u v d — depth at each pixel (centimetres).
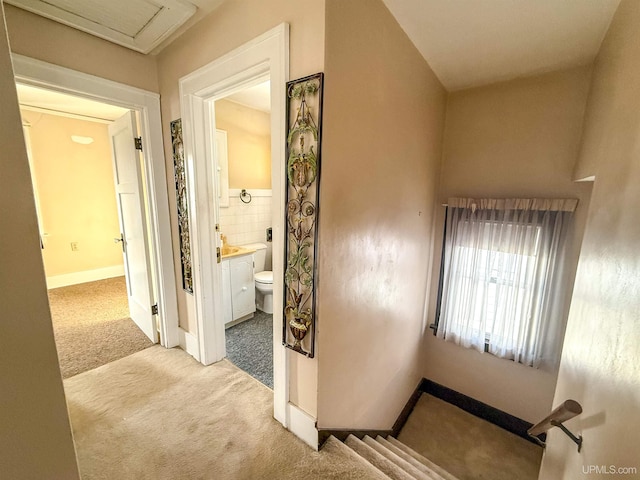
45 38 150
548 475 137
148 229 226
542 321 226
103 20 152
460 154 255
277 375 156
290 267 136
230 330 296
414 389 279
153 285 236
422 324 277
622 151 103
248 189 344
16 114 47
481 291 252
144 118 198
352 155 134
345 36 118
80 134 396
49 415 56
